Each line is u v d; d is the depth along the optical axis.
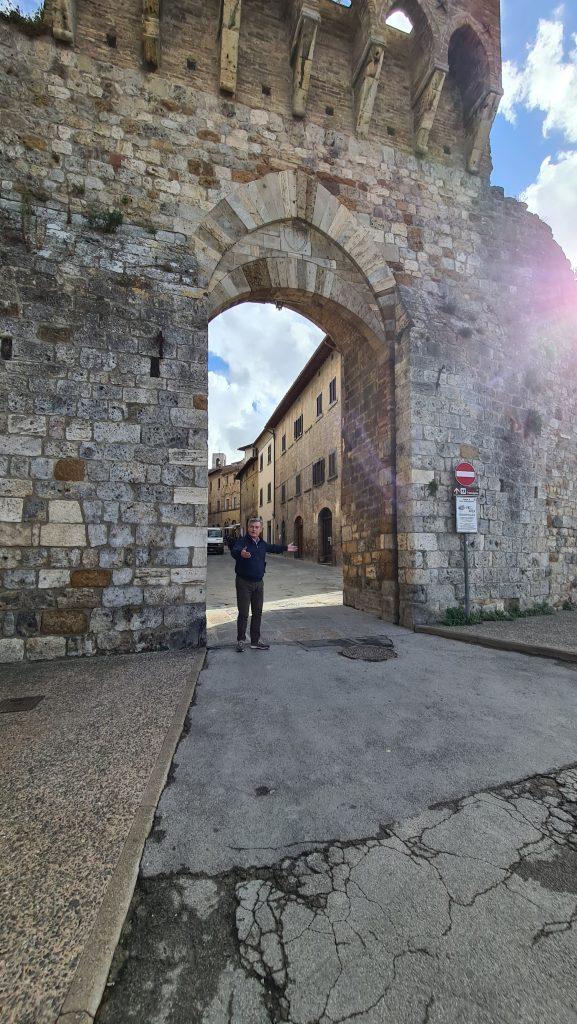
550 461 8.98
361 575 8.52
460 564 7.07
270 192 6.54
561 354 9.49
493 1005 1.31
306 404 23.84
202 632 5.57
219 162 6.32
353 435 9.02
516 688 4.04
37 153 5.55
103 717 3.36
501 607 7.46
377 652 5.32
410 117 7.80
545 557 8.30
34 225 5.42
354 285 7.32
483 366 7.80
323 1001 1.32
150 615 5.39
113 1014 1.28
